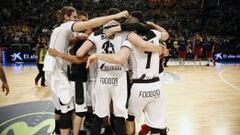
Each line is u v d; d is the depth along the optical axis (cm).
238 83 1066
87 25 367
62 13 411
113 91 370
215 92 888
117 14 361
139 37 341
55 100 410
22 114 591
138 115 367
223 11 2241
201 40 1728
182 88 948
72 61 384
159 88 357
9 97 759
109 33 354
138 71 349
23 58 1609
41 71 912
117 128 372
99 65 371
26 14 1967
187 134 501
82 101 405
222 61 1950
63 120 404
